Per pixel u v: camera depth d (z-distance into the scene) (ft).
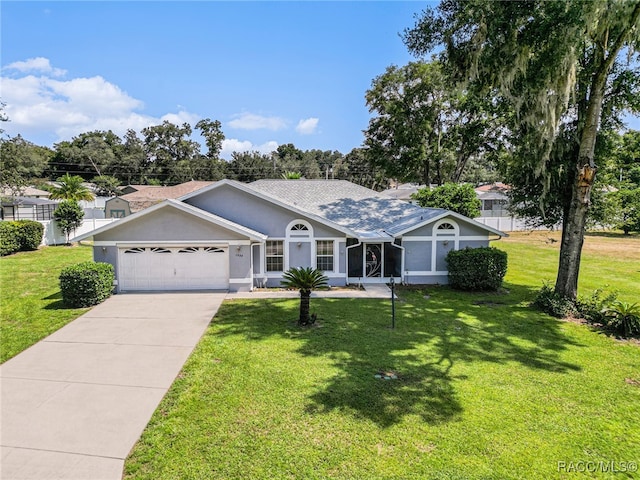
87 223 92.73
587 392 23.52
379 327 35.45
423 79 93.71
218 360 27.55
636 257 76.23
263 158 269.23
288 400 21.88
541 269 67.00
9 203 97.86
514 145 47.60
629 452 17.72
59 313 38.93
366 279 56.59
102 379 24.62
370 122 105.29
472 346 31.04
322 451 17.34
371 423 19.62
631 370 26.91
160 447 17.63
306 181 74.43
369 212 64.08
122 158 242.99
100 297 42.75
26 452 17.25
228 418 20.02
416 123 97.19
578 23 31.48
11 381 24.36
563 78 36.19
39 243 78.43
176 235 48.16
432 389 23.47
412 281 54.80
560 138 41.29
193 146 271.08
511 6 34.37
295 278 34.96
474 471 16.20
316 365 26.73
